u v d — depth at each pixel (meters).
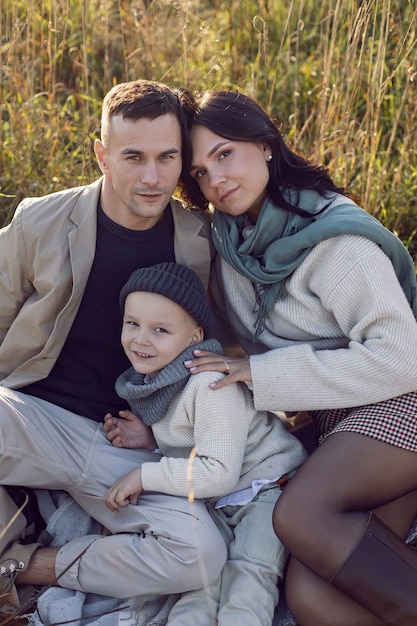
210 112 2.68
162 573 2.54
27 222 2.81
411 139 4.22
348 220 2.65
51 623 2.56
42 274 2.80
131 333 2.70
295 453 2.78
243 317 2.91
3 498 2.70
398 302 2.61
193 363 2.66
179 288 2.65
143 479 2.62
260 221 2.74
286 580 2.57
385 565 2.42
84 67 4.27
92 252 2.80
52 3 4.53
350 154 4.05
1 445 2.64
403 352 2.58
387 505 2.68
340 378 2.62
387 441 2.56
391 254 2.70
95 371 2.90
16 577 2.65
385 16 4.17
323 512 2.48
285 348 2.70
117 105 2.62
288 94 4.64
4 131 4.38
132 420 2.83
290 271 2.72
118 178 2.66
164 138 2.61
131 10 4.57
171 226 2.89
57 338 2.81
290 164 2.78
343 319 2.69
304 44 4.93
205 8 5.16
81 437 2.78
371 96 4.05
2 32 4.53
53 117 4.23
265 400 2.68
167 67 4.61
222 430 2.61
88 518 2.83
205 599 2.56
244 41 4.90
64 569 2.63
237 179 2.70
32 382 2.86
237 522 2.71
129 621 2.57
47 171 4.12
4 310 2.90
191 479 2.58
